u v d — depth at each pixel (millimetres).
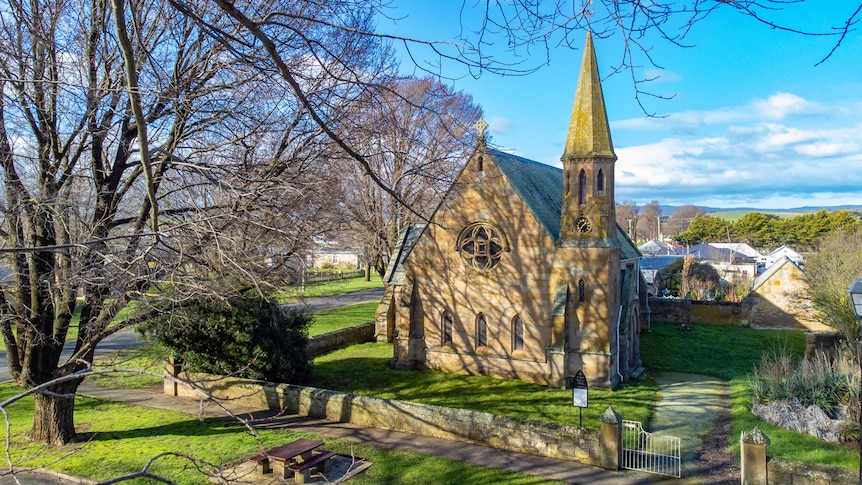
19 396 5453
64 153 15359
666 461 16938
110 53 14367
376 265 46875
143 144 6355
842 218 108188
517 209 25562
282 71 5566
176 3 5645
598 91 24547
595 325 24281
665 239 168875
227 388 22656
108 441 18156
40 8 14016
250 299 21359
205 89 13938
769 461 14594
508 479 15672
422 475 15953
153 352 23812
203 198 15156
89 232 13492
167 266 10992
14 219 15422
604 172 24312
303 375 24078
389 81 20125
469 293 26703
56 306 16953
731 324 40000
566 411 21266
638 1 5484
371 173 6840
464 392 23812
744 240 124812
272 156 17688
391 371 27453
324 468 16125
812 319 38000
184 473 15656
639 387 24953
